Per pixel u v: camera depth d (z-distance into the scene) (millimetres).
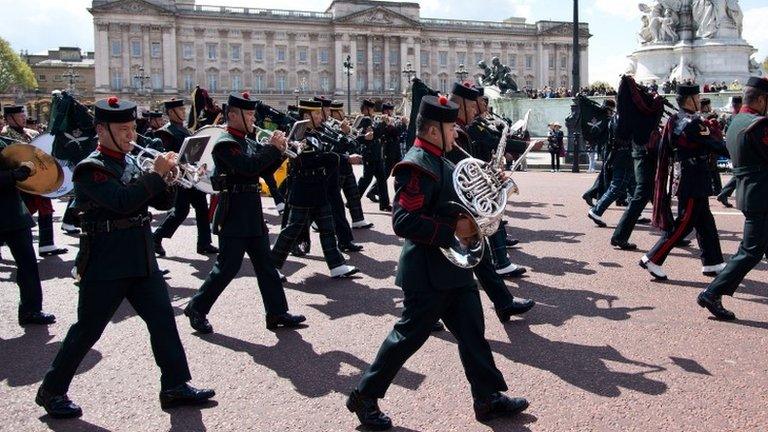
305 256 12227
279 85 116062
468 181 5270
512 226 14766
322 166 10156
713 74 36844
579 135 30719
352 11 117438
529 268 10703
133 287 5898
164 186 5645
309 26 116688
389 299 9188
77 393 6266
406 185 5082
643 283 9625
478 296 5469
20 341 7785
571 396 5961
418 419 5594
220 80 113125
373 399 5422
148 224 5938
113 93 106062
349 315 8508
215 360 7031
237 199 7797
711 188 9602
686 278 9859
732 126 7867
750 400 5797
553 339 7426
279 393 6188
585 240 12945
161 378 5926
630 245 11984
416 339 5281
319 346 7398
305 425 5543
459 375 6512
